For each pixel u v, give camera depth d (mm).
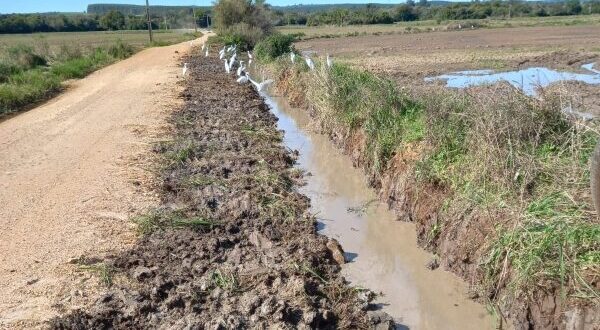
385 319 5656
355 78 12086
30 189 8672
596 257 4840
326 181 9977
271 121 14305
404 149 8641
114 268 6191
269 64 22391
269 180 9344
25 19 81062
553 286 4973
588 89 14539
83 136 12102
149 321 5316
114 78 23094
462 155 7273
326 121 12727
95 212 7754
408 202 7980
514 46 32156
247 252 6762
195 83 19922
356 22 77562
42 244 6789
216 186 8875
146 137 11852
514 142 6660
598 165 4445
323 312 5516
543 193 5922
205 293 5809
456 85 17266
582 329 4641
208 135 12164
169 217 7504
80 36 65688
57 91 19969
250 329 5188
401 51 32438
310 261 6551
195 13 82000
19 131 12852
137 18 92438
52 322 5180
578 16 73625
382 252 7258
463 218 6516
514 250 5492
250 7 42062
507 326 5422
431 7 91438
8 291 5773
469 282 6211
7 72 22438
